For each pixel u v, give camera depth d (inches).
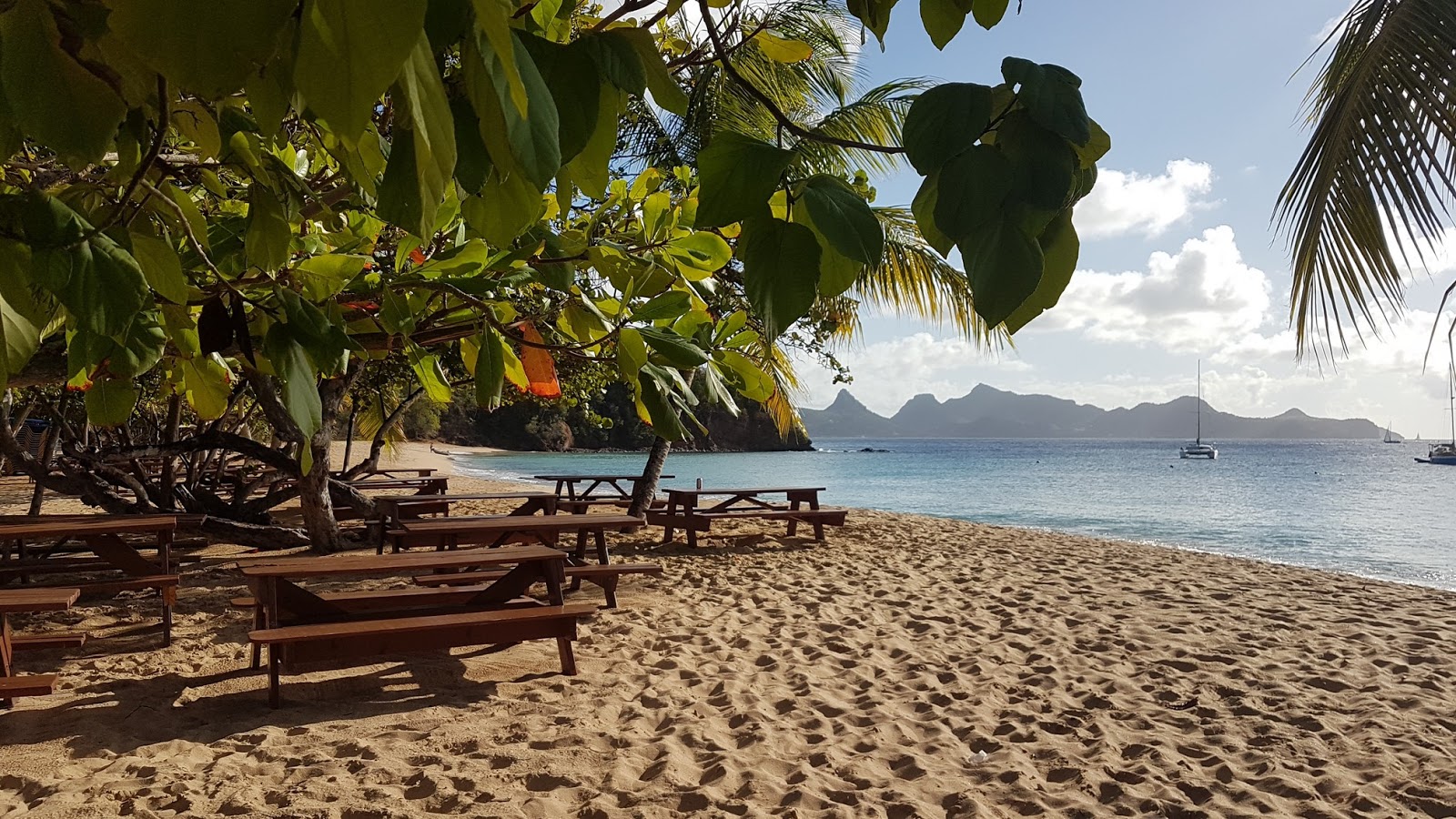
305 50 12.9
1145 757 173.2
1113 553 483.8
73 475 372.5
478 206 21.0
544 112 17.4
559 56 22.2
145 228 38.8
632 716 188.2
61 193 41.6
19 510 653.3
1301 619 306.2
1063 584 369.7
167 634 241.8
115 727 174.6
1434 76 121.6
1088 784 159.5
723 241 55.9
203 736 171.9
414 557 214.5
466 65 16.4
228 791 144.8
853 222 22.8
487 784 150.3
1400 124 128.1
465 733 173.9
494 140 16.4
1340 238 146.2
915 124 21.5
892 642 261.1
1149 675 230.1
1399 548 740.7
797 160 24.6
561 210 28.4
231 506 459.2
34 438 948.0
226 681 207.2
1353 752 175.2
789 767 164.1
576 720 183.0
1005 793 155.6
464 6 16.4
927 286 417.7
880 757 171.2
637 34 23.3
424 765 158.1
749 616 291.9
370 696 197.8
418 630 192.4
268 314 38.7
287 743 167.9
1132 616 306.0
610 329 52.1
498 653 233.1
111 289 31.0
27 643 194.2
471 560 215.5
